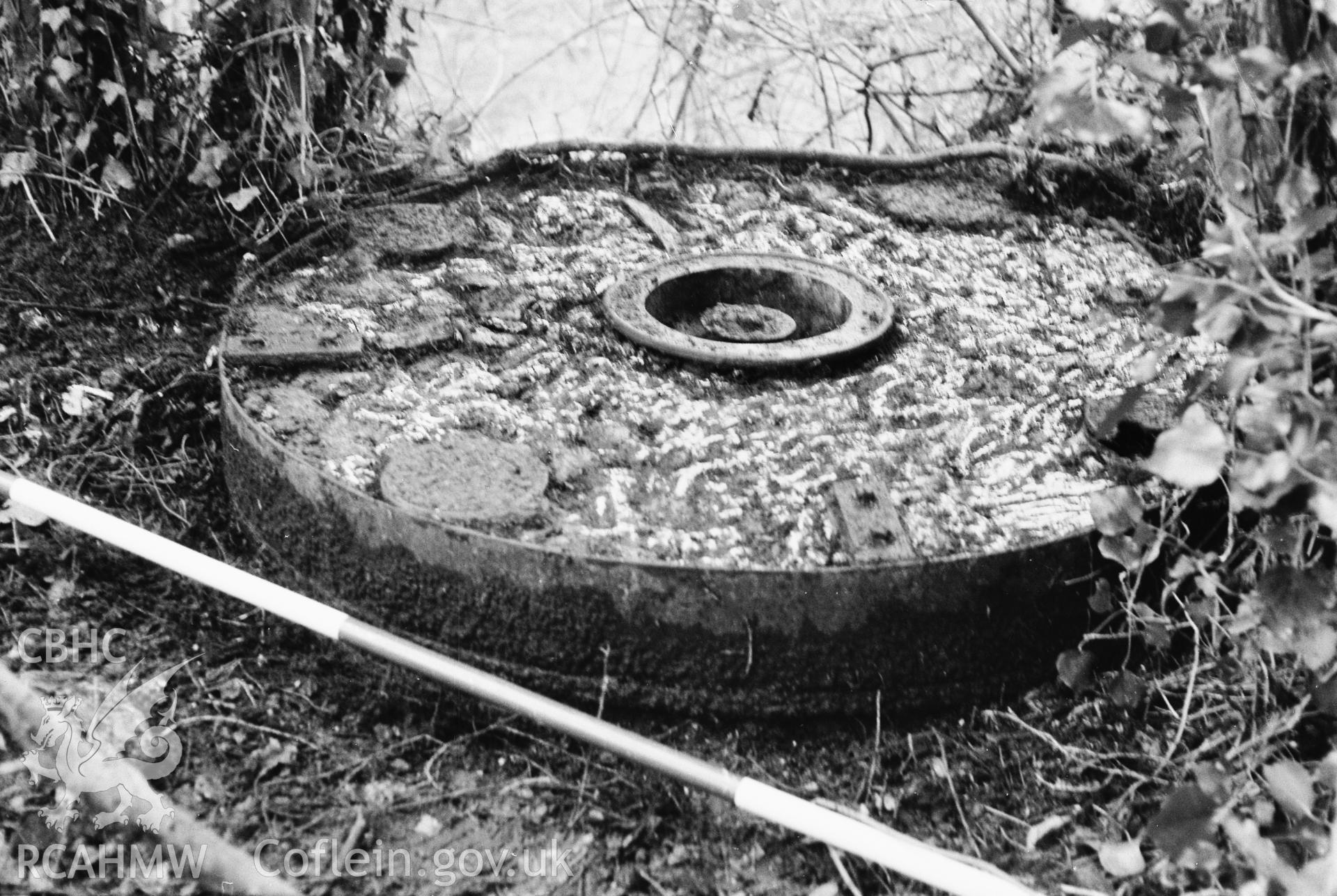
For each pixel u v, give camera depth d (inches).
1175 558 107.4
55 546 119.0
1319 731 101.3
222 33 151.6
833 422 116.2
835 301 133.0
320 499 107.4
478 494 105.3
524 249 142.3
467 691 96.0
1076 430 115.3
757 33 191.5
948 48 182.9
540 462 109.8
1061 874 97.7
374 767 103.7
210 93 154.8
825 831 87.7
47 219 149.1
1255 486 83.2
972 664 104.0
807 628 99.8
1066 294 135.9
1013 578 101.4
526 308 131.8
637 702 103.6
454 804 101.4
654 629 100.4
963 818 101.1
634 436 114.2
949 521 104.1
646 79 207.9
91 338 139.8
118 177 148.9
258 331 125.3
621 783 103.1
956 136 179.3
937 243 144.9
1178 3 88.2
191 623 114.3
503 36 211.3
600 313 131.3
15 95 148.6
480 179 155.1
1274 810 94.6
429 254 140.2
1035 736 105.7
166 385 136.3
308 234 149.4
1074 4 90.0
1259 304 87.5
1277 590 89.7
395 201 151.3
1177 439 85.4
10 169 147.1
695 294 136.0
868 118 184.1
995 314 132.4
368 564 106.6
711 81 195.8
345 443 111.6
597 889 96.3
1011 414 117.0
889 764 103.7
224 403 118.9
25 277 144.1
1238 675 105.0
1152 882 96.5
